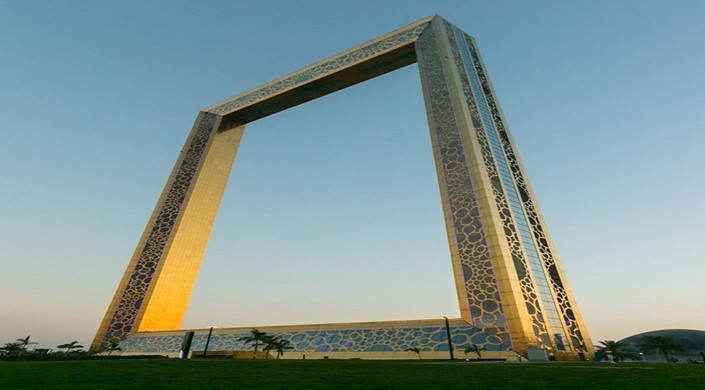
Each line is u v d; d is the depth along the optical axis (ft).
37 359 105.40
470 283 103.71
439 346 95.55
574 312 105.60
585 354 97.45
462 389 30.96
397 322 109.29
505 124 147.02
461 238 112.06
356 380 37.91
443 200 122.93
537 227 119.55
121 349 137.80
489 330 93.40
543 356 83.20
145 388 32.65
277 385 34.42
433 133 139.33
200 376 42.73
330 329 118.11
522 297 96.02
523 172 133.69
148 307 147.74
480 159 121.19
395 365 60.54
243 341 127.44
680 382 33.96
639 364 65.16
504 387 31.86
